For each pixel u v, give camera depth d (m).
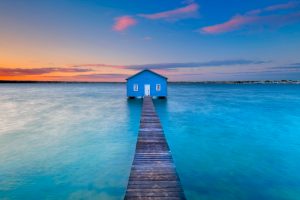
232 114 27.22
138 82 38.91
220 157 12.61
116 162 11.80
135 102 38.94
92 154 13.06
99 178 9.95
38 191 8.87
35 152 13.49
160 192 5.54
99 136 17.19
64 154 13.09
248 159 12.25
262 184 9.37
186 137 16.84
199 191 8.83
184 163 11.77
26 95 69.00
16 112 30.45
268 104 38.47
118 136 17.16
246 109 31.66
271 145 14.79
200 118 24.47
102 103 40.69
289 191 8.79
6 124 22.16
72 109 32.88
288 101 44.28
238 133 17.95
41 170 10.85
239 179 9.84
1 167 11.25
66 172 10.59
